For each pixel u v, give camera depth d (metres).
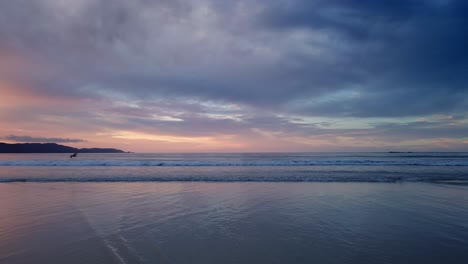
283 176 14.06
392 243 4.49
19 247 4.35
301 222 5.84
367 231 5.17
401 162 24.39
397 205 7.41
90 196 8.82
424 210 6.81
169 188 10.43
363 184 11.36
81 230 5.27
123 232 5.14
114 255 4.00
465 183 11.44
